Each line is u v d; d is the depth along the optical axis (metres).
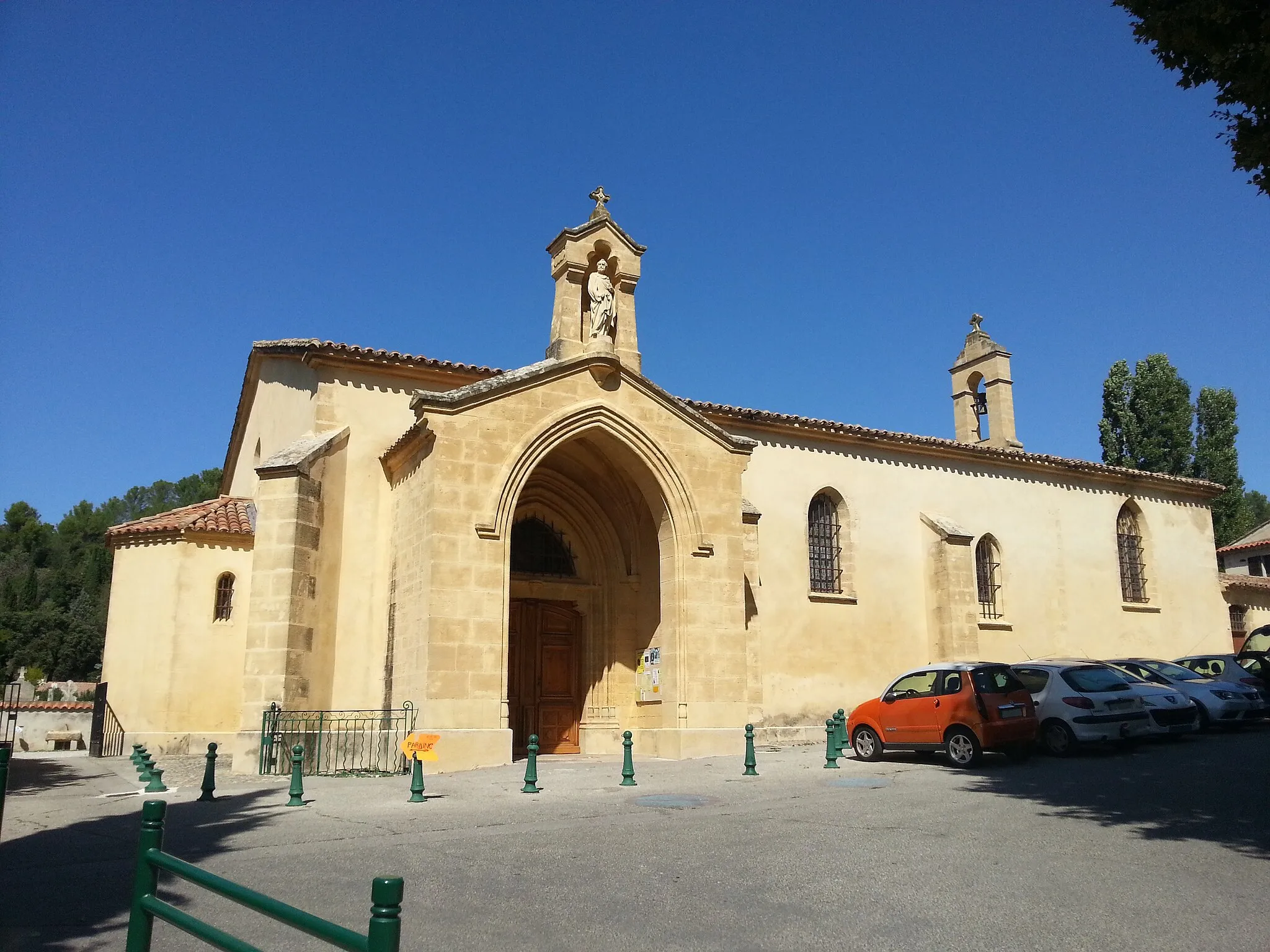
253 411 24.03
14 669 53.59
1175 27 9.12
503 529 16.50
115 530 20.00
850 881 7.51
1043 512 27.92
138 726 18.98
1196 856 8.30
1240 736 18.11
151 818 4.18
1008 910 6.68
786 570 23.06
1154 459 42.25
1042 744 16.28
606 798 12.02
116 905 7.09
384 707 17.62
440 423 16.31
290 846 9.01
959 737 14.81
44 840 9.71
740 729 17.95
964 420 30.78
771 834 9.38
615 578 20.38
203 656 19.38
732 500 18.98
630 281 19.47
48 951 6.02
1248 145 9.38
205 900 7.23
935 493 25.97
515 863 8.17
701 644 17.98
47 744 25.39
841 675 23.22
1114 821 9.94
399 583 17.67
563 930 6.29
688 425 18.86
